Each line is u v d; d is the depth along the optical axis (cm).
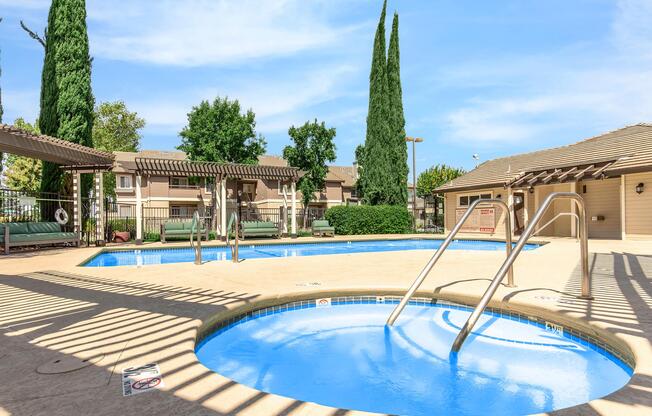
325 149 2942
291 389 288
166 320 340
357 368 323
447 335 394
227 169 1658
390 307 495
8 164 3036
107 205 1462
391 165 2256
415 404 264
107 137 3491
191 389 200
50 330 309
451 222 2214
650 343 269
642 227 1321
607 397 187
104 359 244
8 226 1015
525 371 310
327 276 609
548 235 1795
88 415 173
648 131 1564
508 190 1802
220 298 437
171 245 1316
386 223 2095
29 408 179
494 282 345
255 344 377
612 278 557
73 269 704
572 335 351
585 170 1415
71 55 1405
